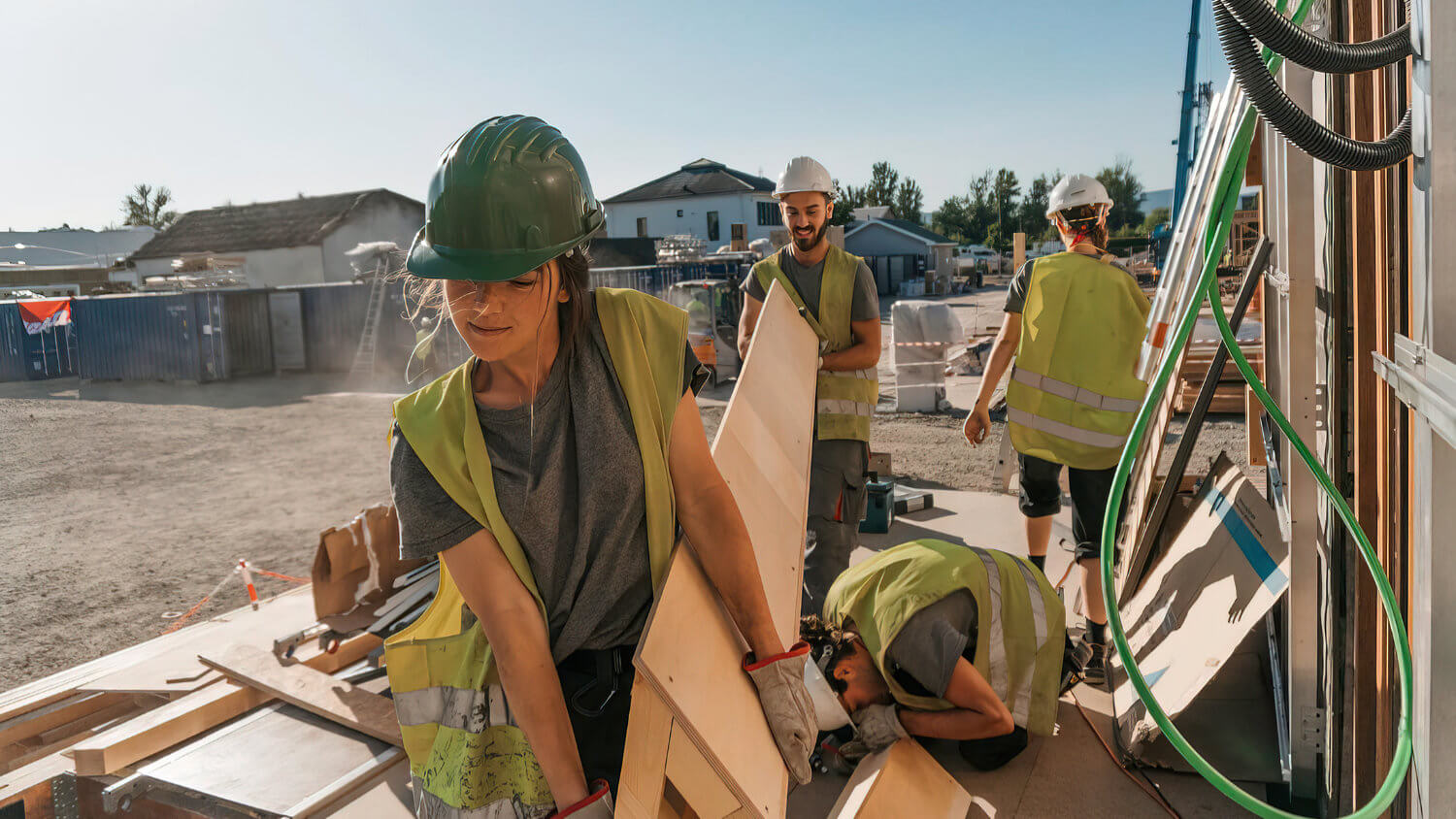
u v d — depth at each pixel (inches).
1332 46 45.9
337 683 131.4
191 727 125.3
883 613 106.6
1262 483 224.7
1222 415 368.5
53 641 220.7
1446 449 44.2
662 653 50.8
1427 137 43.3
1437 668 45.6
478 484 54.8
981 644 109.4
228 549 300.8
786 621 72.6
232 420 613.6
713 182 2174.0
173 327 827.4
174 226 1275.8
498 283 50.8
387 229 1179.9
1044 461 139.4
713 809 54.0
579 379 56.4
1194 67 977.5
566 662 62.2
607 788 53.2
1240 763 107.6
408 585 160.2
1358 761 81.3
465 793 60.2
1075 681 132.7
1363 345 79.6
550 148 53.3
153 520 346.0
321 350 844.0
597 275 787.4
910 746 105.3
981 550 115.1
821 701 105.9
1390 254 67.6
